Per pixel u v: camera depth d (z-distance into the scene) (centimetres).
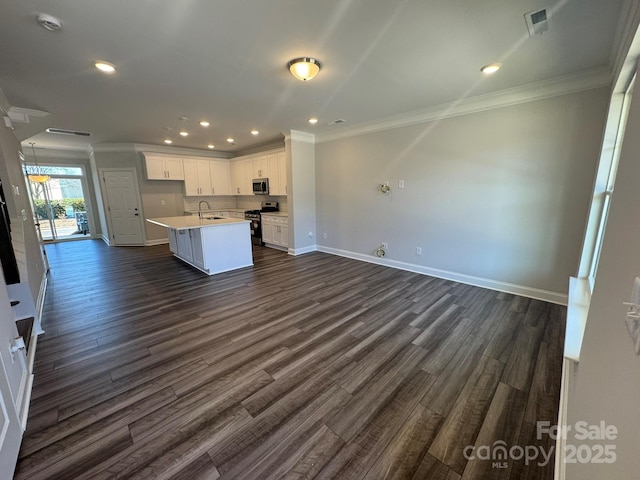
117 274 442
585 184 280
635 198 72
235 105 354
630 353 62
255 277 422
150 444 144
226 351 228
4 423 127
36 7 163
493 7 170
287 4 167
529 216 320
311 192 573
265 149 687
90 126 453
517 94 307
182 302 328
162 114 390
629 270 71
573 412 119
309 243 588
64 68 242
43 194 732
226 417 162
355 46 216
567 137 285
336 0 163
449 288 365
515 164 322
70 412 164
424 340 241
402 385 187
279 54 227
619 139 230
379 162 459
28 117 362
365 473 130
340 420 160
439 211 397
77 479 126
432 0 163
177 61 236
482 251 363
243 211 725
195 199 753
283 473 130
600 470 74
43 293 348
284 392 182
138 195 663
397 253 459
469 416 162
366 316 288
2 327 149
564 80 276
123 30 190
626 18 172
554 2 165
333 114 403
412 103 355
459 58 236
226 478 127
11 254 238
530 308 300
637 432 52
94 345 237
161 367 207
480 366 206
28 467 131
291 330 261
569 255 298
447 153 377
